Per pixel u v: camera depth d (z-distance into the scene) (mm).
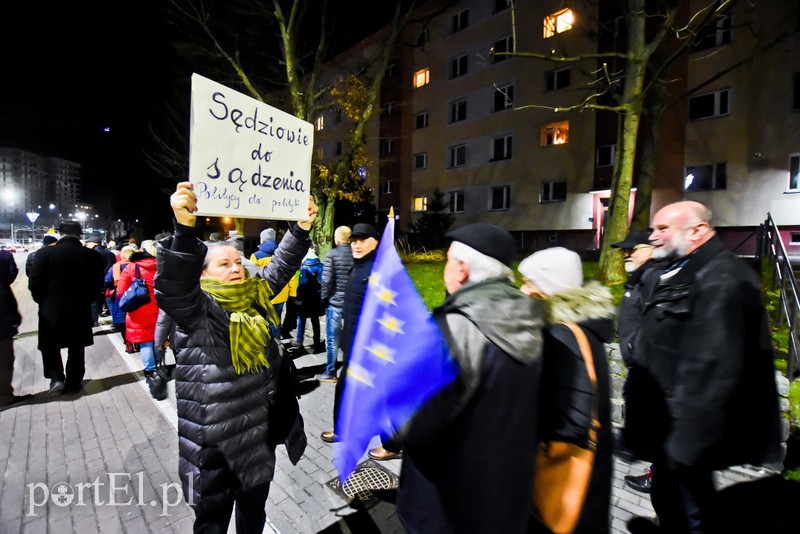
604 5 14461
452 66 22969
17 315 4504
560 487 1530
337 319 5129
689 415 1973
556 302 1657
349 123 28734
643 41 6938
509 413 1342
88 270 4840
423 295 7473
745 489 2932
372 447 3574
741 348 1931
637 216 8656
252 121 2145
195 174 1905
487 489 1332
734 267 2012
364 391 1637
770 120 13078
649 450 2186
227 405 2002
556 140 18500
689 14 14188
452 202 23281
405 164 25656
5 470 3238
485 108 21234
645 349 2242
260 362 2094
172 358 6195
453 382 1311
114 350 6668
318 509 2811
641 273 2895
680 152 15000
